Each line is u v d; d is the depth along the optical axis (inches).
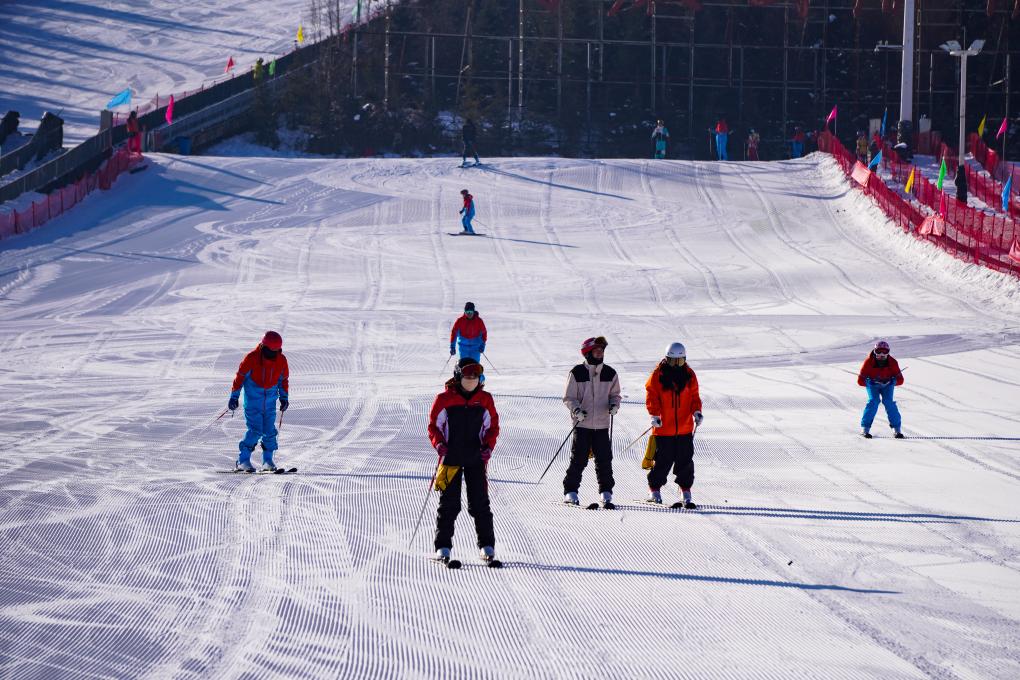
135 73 6097.4
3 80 5930.1
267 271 2714.1
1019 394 1334.9
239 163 3944.4
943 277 2568.9
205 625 517.7
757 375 1518.2
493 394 1374.3
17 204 3255.4
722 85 5536.4
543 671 456.4
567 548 670.5
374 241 3051.2
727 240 3080.7
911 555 642.8
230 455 1002.1
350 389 1454.2
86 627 511.8
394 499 804.0
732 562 631.8
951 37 5629.9
